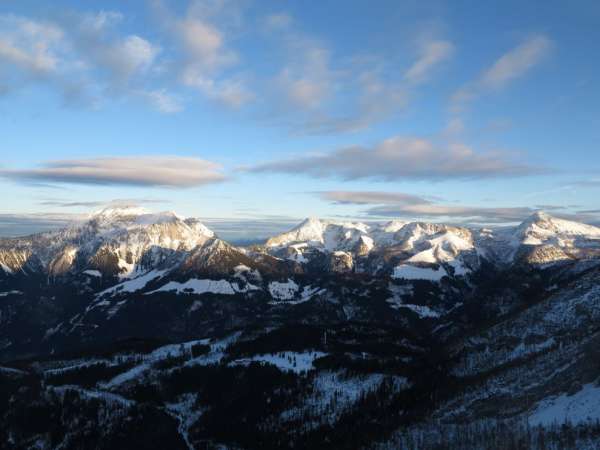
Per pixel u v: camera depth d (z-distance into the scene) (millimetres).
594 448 198375
